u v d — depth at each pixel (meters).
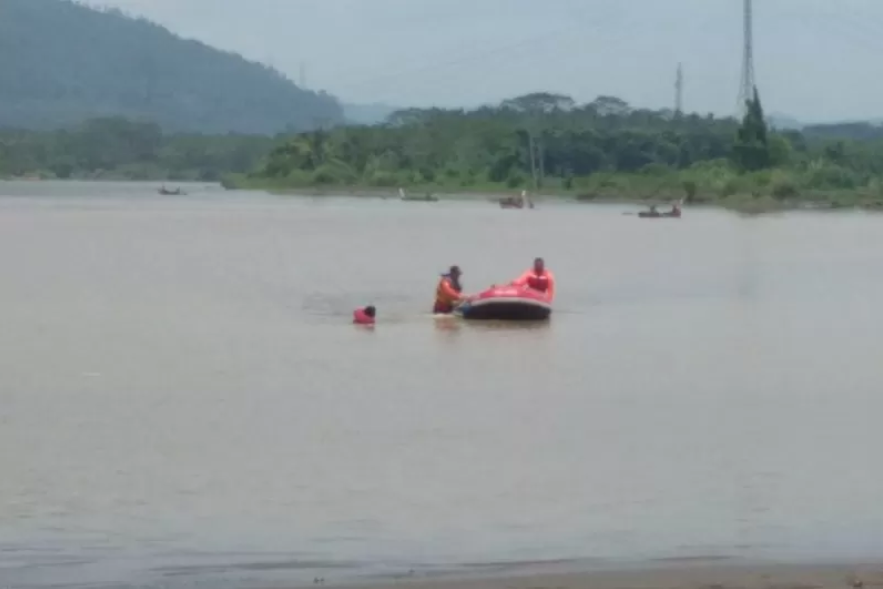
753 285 64.06
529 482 22.16
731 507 20.52
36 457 24.14
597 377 34.31
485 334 44.06
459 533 19.11
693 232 116.75
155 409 29.39
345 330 45.16
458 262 79.38
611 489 21.69
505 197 193.25
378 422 27.70
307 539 18.78
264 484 22.05
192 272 70.31
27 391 31.86
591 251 90.62
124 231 111.31
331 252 87.19
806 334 44.06
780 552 18.06
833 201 177.75
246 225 123.50
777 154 194.88
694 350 39.91
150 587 16.47
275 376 34.47
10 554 18.09
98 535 19.00
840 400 30.58
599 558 17.81
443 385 32.97
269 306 53.22
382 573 17.12
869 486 21.86
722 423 27.58
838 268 75.00
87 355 38.44
